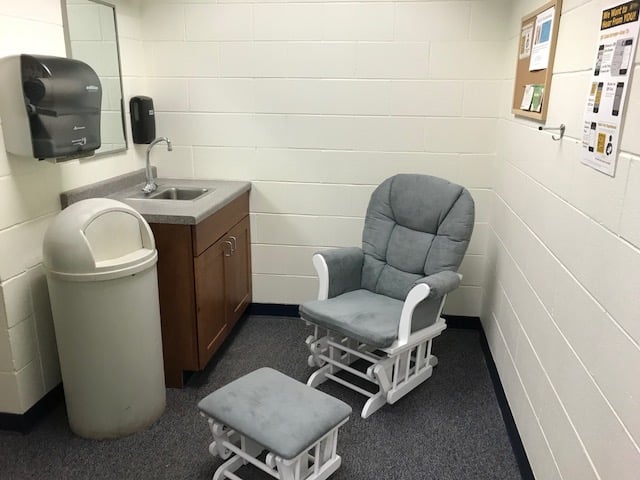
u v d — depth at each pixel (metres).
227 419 1.78
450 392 2.54
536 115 2.03
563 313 1.61
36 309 2.19
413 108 2.96
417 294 2.26
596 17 1.47
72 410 2.12
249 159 3.13
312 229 3.20
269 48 2.95
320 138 3.05
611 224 1.27
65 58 2.04
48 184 2.23
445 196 2.57
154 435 2.17
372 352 2.83
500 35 2.80
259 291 3.33
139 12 2.96
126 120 2.88
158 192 2.82
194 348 2.45
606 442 1.24
